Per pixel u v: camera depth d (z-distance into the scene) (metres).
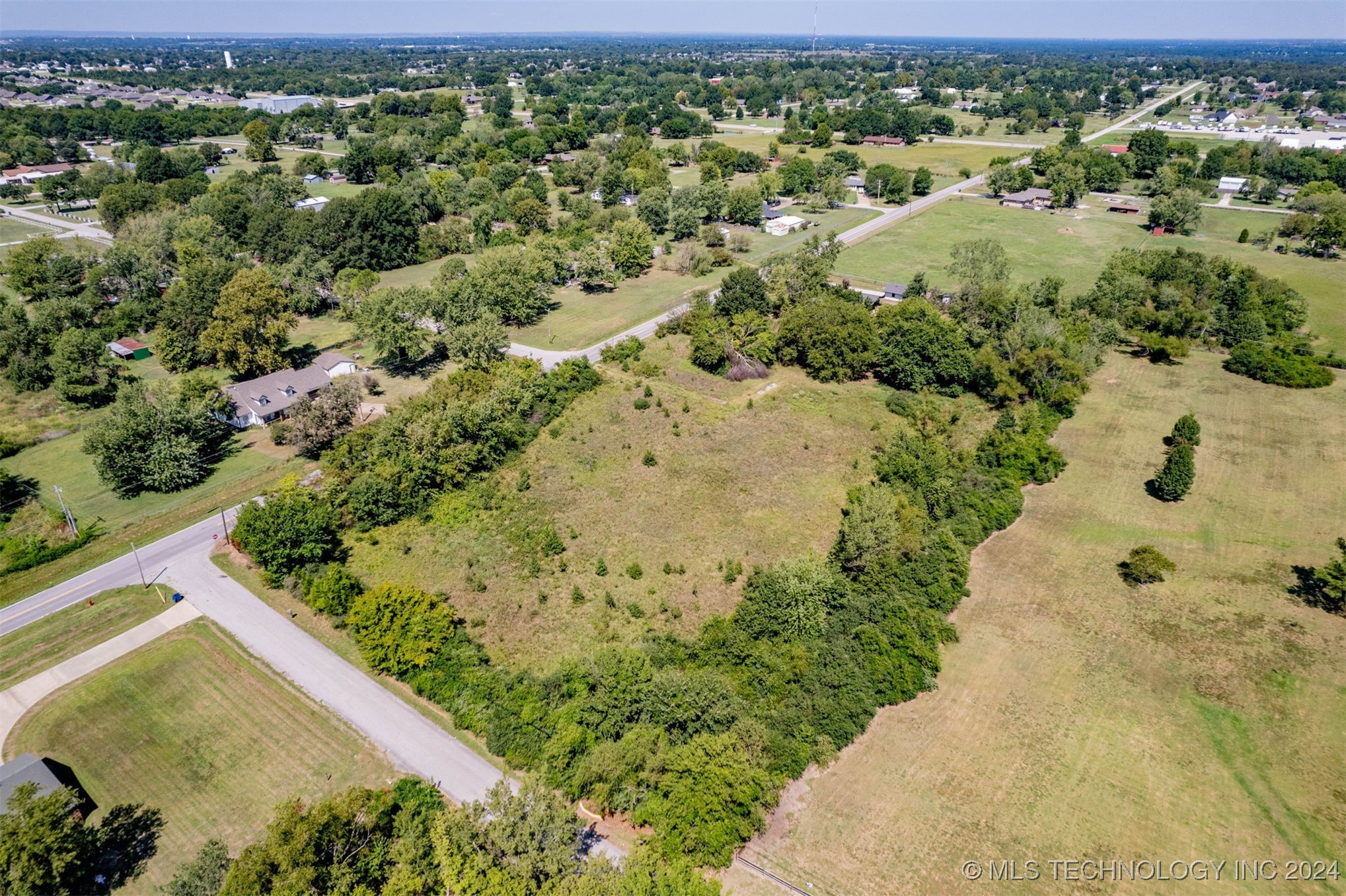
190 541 70.88
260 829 44.28
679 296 134.38
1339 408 92.44
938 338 97.25
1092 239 164.75
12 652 57.47
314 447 83.69
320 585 60.25
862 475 79.75
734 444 84.81
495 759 48.84
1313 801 46.16
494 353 100.44
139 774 47.75
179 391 92.62
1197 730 50.97
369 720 51.69
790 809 45.62
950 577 63.06
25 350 100.69
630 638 58.75
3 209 194.00
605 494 76.25
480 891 36.62
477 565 66.81
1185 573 65.62
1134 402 95.62
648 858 39.44
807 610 56.19
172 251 139.12
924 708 52.97
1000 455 79.81
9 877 37.41
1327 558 66.81
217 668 56.06
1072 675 55.56
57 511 74.50
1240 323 108.69
